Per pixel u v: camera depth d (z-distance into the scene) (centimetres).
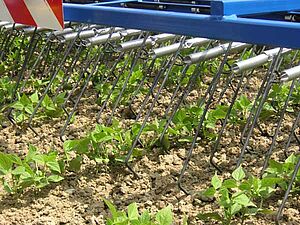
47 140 345
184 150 324
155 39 344
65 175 296
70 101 414
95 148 300
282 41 211
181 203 266
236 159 312
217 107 349
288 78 246
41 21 274
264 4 241
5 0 290
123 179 293
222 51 300
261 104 283
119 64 452
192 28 240
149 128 319
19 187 275
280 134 345
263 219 248
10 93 400
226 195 237
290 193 268
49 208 265
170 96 416
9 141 345
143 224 216
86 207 267
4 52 485
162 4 275
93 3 308
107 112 392
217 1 229
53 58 471
